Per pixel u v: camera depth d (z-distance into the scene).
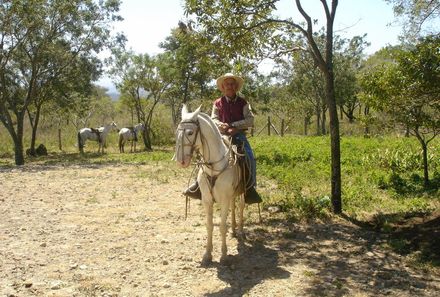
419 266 6.55
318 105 36.84
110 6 23.50
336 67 35.47
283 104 40.12
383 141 22.31
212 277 6.22
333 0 8.93
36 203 11.02
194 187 7.07
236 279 6.16
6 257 6.96
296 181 13.03
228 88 6.88
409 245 7.43
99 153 27.72
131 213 9.93
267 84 32.78
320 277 6.22
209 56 9.84
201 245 7.61
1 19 20.33
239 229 7.89
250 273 6.38
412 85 8.41
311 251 7.33
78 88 27.56
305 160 17.62
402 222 8.71
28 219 9.40
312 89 36.78
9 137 34.97
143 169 17.50
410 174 13.63
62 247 7.51
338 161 9.34
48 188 13.15
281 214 9.56
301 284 5.98
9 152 29.72
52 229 8.62
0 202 11.13
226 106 7.04
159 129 34.88
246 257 7.02
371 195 11.09
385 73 9.06
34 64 22.22
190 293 5.71
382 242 7.71
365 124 10.77
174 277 6.22
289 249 7.42
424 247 7.23
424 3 9.45
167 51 30.16
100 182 14.24
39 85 25.58
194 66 27.64
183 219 9.39
